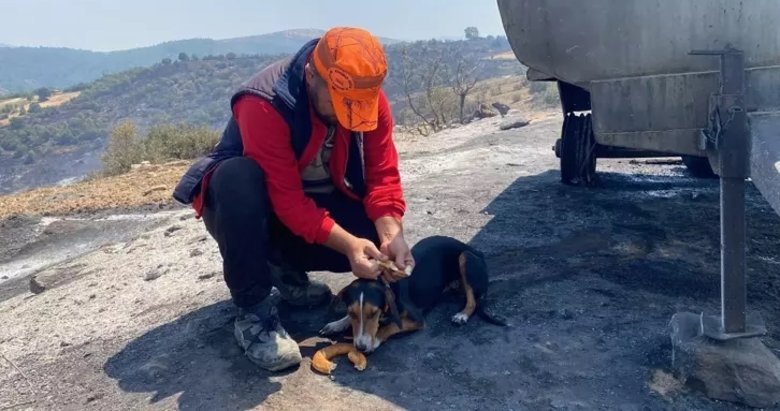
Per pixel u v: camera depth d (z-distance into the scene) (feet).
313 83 9.66
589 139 20.67
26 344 13.91
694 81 11.73
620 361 10.54
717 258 14.85
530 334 11.51
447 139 38.86
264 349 10.51
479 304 12.15
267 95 9.83
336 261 11.86
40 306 16.55
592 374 10.24
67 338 13.69
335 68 9.07
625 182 22.43
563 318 12.06
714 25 11.27
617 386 9.91
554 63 13.16
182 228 21.43
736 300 9.34
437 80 95.55
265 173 10.04
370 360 10.89
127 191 32.53
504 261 15.10
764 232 16.52
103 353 12.39
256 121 9.87
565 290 13.29
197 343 11.88
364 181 11.25
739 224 9.37
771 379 9.22
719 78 11.11
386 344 11.38
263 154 9.94
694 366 9.61
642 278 13.78
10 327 15.42
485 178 23.94
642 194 20.62
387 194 11.03
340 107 9.25
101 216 28.50
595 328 11.63
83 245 25.08
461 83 91.45
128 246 20.70
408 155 33.27
